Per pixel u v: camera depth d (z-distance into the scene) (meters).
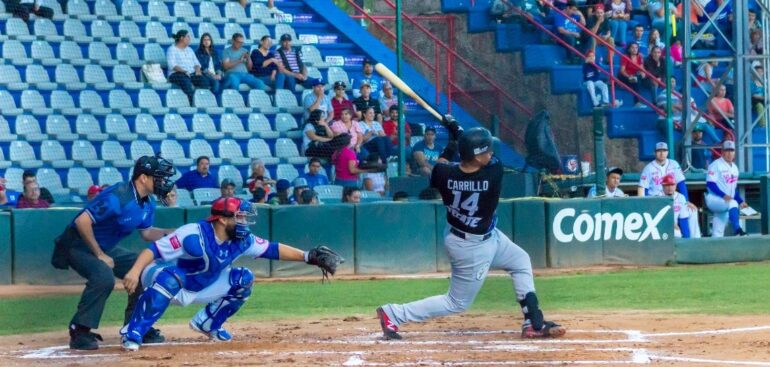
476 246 14.60
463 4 38.34
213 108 34.19
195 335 16.06
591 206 28.33
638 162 37.12
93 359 13.82
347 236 26.78
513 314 19.00
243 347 14.66
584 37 37.81
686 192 31.11
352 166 31.34
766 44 34.88
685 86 34.88
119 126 32.78
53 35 34.56
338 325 17.39
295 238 26.30
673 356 13.38
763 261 30.09
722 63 40.84
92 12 35.91
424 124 36.47
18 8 34.09
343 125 32.28
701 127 37.62
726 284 23.72
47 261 24.78
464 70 37.88
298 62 36.25
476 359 13.30
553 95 36.34
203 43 34.69
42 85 32.81
